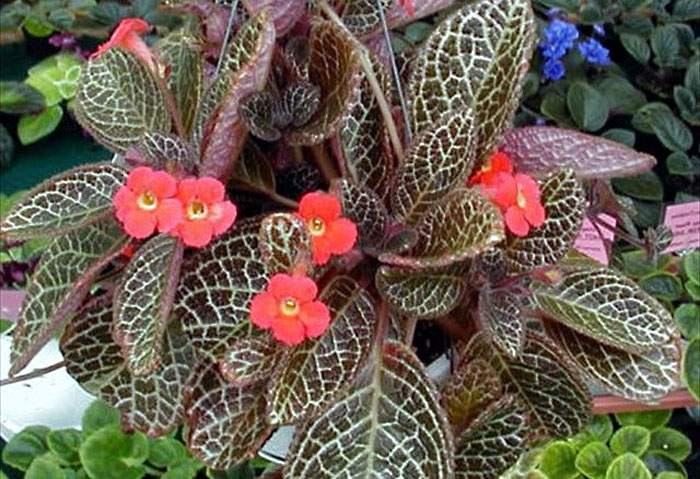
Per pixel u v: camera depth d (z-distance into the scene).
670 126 1.02
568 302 0.66
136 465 0.82
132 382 0.67
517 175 0.63
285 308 0.58
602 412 0.84
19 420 0.86
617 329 0.65
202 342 0.63
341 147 0.66
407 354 0.63
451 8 0.93
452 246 0.61
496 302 0.65
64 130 1.11
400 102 0.68
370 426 0.62
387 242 0.64
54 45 1.16
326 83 0.64
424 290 0.63
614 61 1.14
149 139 0.63
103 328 0.67
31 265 0.91
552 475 0.82
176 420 0.67
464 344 0.68
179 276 0.63
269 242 0.59
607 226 0.74
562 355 0.66
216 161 0.62
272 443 0.72
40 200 0.64
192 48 0.68
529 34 0.65
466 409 0.64
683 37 1.09
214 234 0.60
